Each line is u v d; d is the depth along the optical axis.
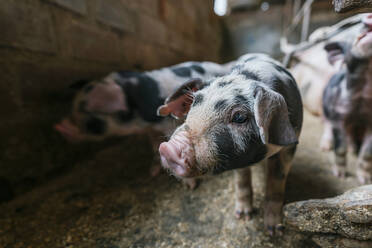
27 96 0.68
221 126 0.35
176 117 0.47
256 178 0.66
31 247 0.51
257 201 0.58
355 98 0.57
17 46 0.63
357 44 0.49
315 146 0.85
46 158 0.75
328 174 0.66
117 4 1.00
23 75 0.66
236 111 0.34
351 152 0.78
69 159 0.84
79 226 0.56
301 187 0.60
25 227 0.56
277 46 2.66
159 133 0.79
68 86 0.77
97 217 0.59
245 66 0.42
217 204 0.59
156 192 0.67
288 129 0.35
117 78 0.75
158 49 1.43
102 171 0.81
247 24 2.76
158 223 0.56
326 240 0.40
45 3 0.69
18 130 0.67
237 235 0.50
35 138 0.72
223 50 2.90
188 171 0.34
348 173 0.66
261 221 0.52
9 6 0.60
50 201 0.65
